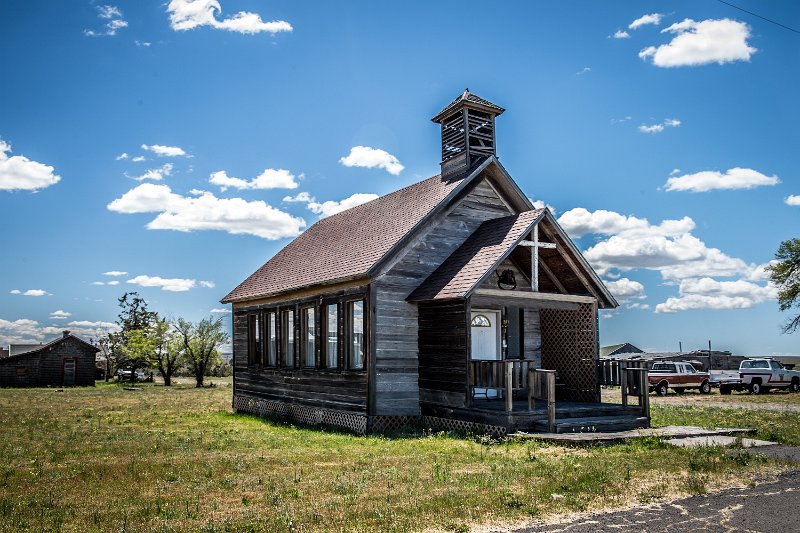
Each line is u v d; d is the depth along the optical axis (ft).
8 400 109.09
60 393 134.00
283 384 72.08
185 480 35.17
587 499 29.09
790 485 31.81
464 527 25.12
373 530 24.81
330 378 62.18
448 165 66.74
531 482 32.48
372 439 51.37
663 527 25.09
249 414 78.64
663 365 128.36
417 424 57.26
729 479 33.04
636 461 37.60
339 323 61.05
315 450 45.75
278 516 26.84
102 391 143.64
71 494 32.12
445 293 53.78
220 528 25.21
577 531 24.66
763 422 61.00
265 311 77.20
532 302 56.24
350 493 30.81
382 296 57.00
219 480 34.99
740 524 25.44
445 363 55.26
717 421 61.87
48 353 176.24
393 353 56.95
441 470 36.19
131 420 72.08
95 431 60.75
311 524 25.57
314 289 65.98
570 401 60.90
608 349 282.15
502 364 50.55
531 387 50.96
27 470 39.06
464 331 53.47
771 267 167.22
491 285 60.44
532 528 25.08
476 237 60.59
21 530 25.49
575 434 47.67
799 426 57.06
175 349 181.47
